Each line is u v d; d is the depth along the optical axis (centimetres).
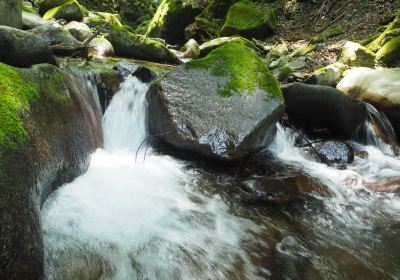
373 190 489
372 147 656
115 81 582
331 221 408
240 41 1162
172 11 1530
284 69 898
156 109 523
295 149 602
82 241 299
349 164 575
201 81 537
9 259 221
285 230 381
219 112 507
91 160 442
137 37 957
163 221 357
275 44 1259
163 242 325
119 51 944
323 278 312
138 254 304
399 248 366
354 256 347
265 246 348
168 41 1598
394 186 498
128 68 620
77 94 455
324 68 828
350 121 657
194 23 1512
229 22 1362
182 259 309
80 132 418
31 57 416
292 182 461
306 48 1094
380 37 965
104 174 428
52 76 405
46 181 310
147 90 554
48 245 283
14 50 401
